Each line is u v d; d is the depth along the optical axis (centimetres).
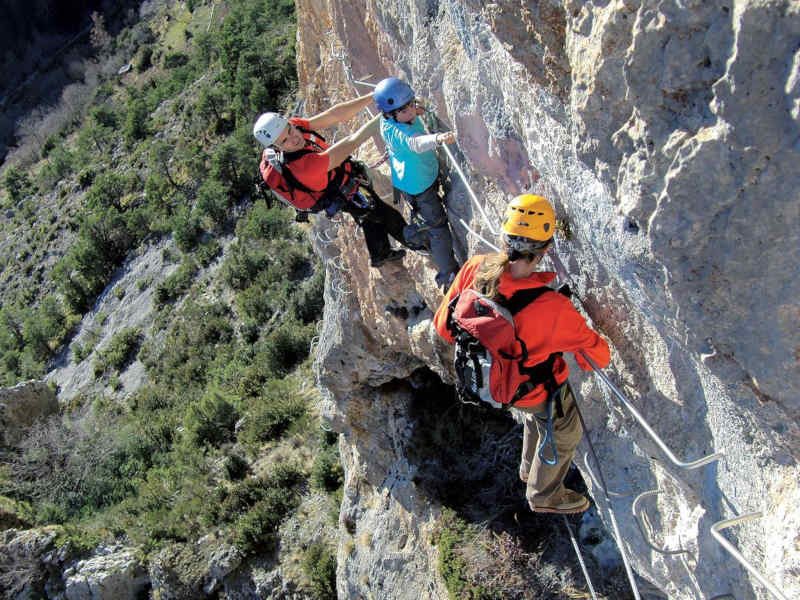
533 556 1005
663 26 246
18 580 2106
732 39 227
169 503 2236
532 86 356
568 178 354
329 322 1142
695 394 361
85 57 9662
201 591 1909
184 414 2900
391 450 1252
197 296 3897
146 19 9144
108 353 4119
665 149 262
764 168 233
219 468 2250
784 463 300
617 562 933
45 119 8725
